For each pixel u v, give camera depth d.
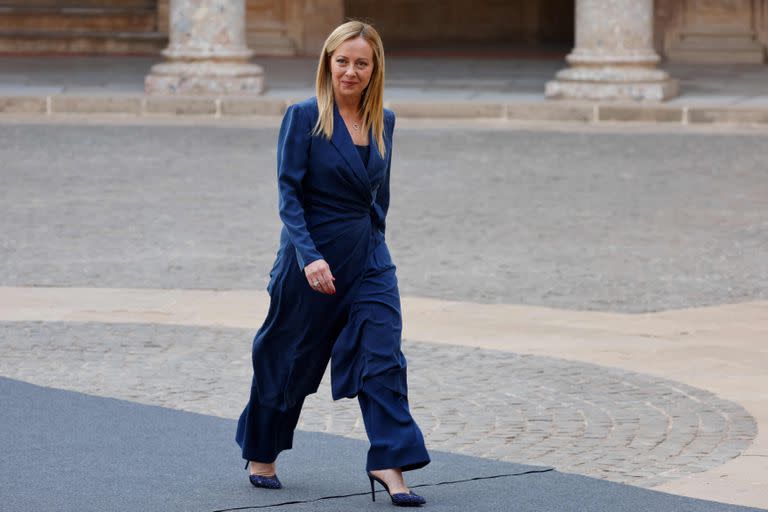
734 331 13.79
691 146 27.75
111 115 32.66
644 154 26.64
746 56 45.06
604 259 17.50
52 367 12.27
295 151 8.49
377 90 8.57
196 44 34.22
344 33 8.47
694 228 19.55
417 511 8.51
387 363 8.41
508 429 10.46
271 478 9.01
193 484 9.02
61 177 23.47
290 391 8.74
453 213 20.62
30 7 46.56
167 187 22.67
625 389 11.63
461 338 13.49
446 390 11.62
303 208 8.57
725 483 9.08
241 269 16.80
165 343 13.24
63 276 16.27
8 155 25.83
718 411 10.95
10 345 13.05
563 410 11.00
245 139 28.77
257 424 8.88
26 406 10.93
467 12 52.72
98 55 45.97
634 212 20.72
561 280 16.30
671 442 10.09
